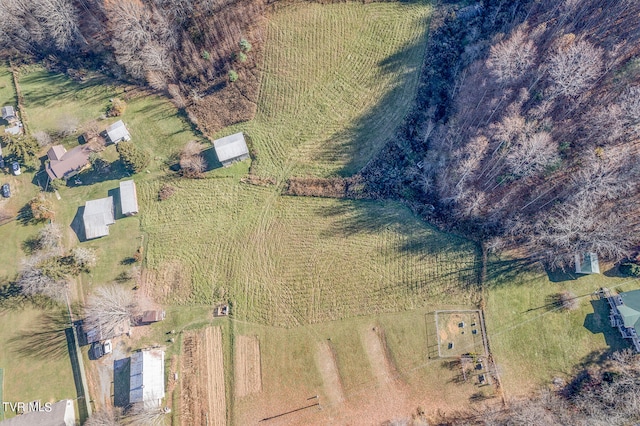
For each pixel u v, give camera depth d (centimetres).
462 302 7231
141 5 8600
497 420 6456
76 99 9138
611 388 6266
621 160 6875
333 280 7588
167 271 7825
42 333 7444
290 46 8912
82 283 7762
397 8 8919
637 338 6456
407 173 8006
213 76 8912
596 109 7175
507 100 7694
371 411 6875
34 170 8512
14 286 7712
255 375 7194
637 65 7025
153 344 7350
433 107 8231
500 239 7400
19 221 8162
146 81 9119
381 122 8319
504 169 7500
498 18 8425
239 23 9019
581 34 7625
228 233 8012
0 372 7250
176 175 8406
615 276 6950
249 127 8625
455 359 6969
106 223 7994
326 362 7181
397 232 7750
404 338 7169
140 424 6794
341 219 7931
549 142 7181
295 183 8188
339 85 8625
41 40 9150
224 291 7650
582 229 6969
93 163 8419
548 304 7012
